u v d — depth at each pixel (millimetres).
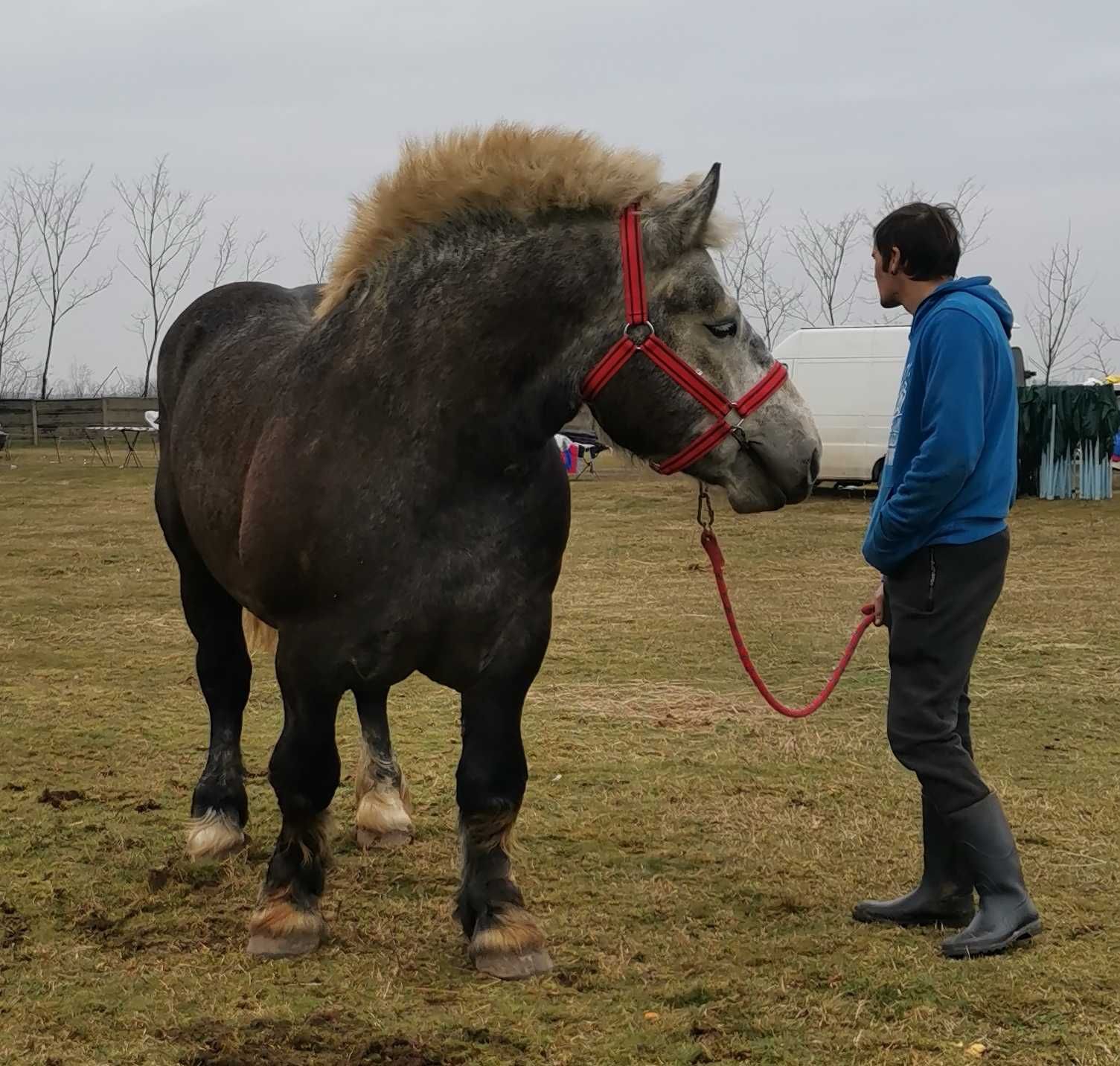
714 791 4535
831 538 13297
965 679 3215
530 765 4887
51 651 7293
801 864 3789
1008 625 8047
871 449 17859
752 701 6008
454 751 5102
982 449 3047
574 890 3592
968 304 3020
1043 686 6281
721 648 7414
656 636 7773
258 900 3277
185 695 6168
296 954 3143
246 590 3342
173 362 4180
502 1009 2840
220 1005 2859
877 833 4059
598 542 13023
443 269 2936
